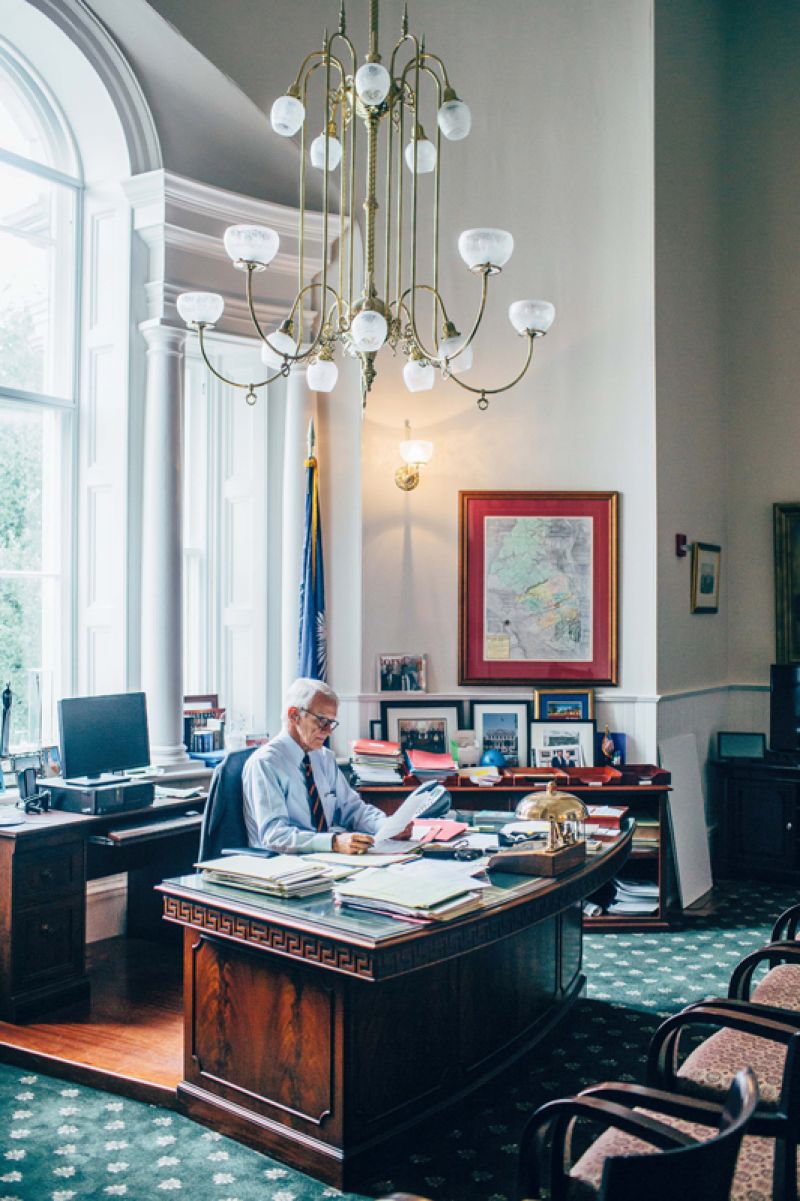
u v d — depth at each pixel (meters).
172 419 5.12
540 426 5.88
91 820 4.06
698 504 6.53
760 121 7.05
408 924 2.65
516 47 5.93
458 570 5.79
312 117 5.48
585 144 5.94
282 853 3.51
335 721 3.89
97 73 4.88
